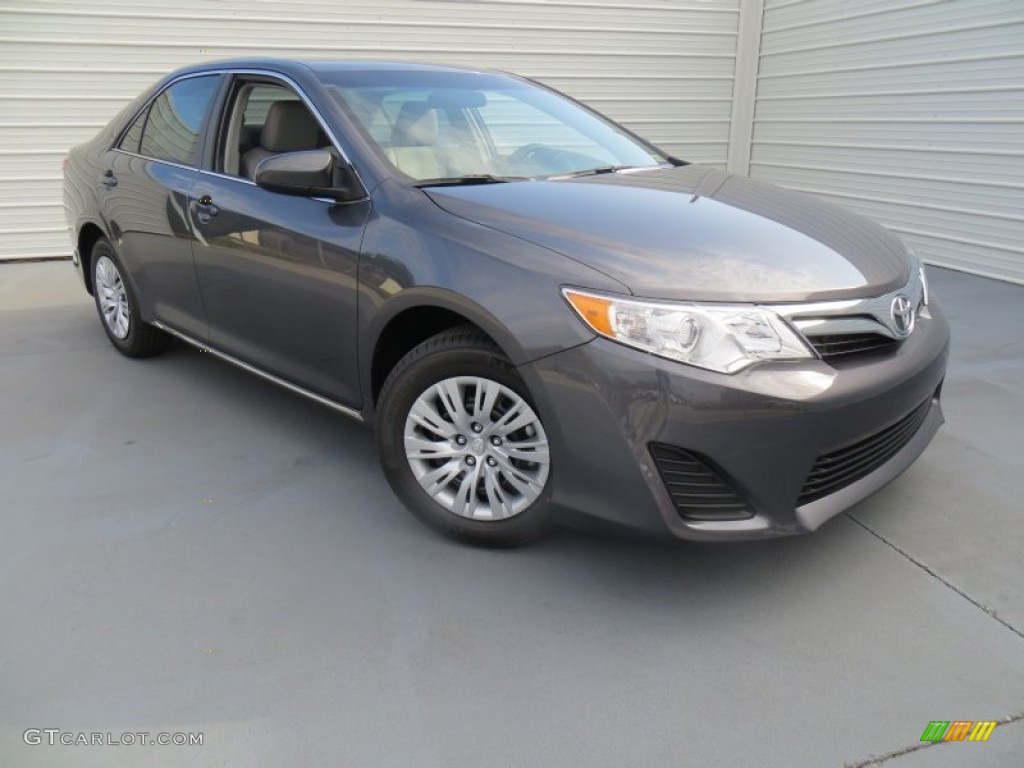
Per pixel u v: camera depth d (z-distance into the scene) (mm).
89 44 6543
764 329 2074
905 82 6637
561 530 2660
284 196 2908
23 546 2557
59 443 3305
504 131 3230
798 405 2055
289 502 2848
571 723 1877
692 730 1855
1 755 1771
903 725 1865
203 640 2139
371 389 2717
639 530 2145
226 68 3449
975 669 2041
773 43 8125
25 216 6816
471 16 7406
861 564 2479
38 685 1976
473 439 2439
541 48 7707
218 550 2549
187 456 3193
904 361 2338
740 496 2125
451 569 2459
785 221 2604
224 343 3416
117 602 2291
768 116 8352
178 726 1857
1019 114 5688
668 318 2037
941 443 3291
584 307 2098
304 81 3033
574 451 2162
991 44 5812
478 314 2256
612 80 8055
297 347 2973
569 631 2189
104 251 4176
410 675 2023
